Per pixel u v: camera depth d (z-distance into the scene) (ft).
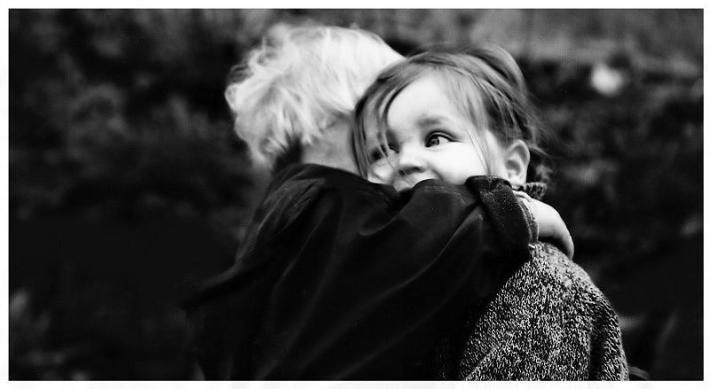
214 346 3.73
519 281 3.42
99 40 10.90
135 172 10.55
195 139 10.59
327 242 3.61
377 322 3.34
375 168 4.03
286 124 4.72
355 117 4.30
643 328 8.43
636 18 11.02
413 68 4.01
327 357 3.33
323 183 3.88
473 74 4.00
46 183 10.65
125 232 10.54
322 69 4.68
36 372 9.75
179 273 10.17
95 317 10.16
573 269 3.49
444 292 3.34
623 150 9.97
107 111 10.80
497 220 3.43
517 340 3.33
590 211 9.53
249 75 5.59
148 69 10.87
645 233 9.60
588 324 3.36
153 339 10.00
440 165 3.76
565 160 8.78
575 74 10.37
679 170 9.86
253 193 9.90
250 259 3.82
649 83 10.58
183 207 10.58
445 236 3.40
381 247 3.45
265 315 3.62
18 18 10.92
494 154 3.92
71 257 10.46
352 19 9.97
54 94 10.84
